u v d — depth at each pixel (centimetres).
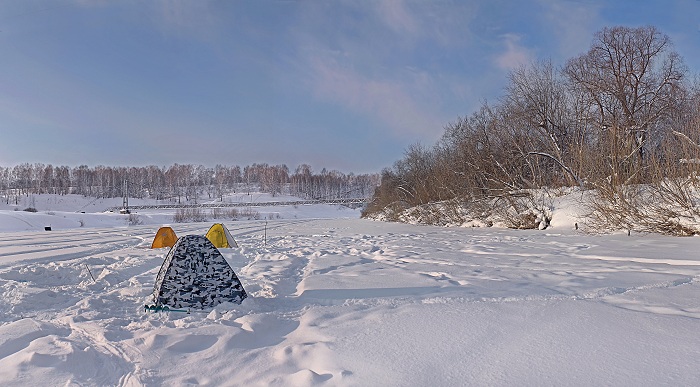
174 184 14988
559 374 348
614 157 1630
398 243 1567
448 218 2677
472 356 391
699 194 1376
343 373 362
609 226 1594
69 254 1247
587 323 470
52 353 391
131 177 14125
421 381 345
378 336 450
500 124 2705
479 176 2612
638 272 800
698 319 473
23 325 477
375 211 4712
